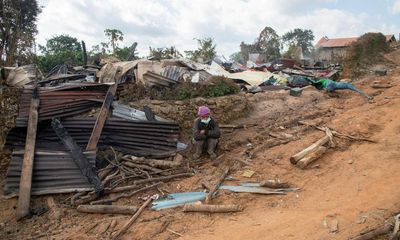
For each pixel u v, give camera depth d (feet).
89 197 23.24
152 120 30.48
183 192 23.58
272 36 138.00
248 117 36.24
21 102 28.91
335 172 23.90
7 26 53.21
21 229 21.03
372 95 43.06
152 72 35.70
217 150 29.81
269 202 21.33
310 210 19.63
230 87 36.76
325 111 37.65
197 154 28.71
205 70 46.47
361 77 58.59
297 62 98.48
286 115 36.86
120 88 33.50
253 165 26.32
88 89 31.22
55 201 23.48
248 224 18.94
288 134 31.48
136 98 33.09
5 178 26.32
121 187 24.32
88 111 30.09
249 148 29.45
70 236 19.48
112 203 22.94
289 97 42.86
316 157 25.75
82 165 25.26
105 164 27.27
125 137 28.91
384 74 56.65
